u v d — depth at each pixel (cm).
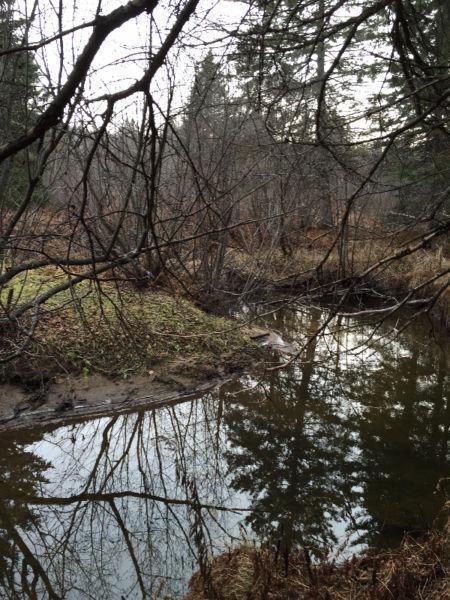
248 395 722
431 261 1080
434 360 908
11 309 607
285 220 892
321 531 416
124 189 690
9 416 592
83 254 646
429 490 483
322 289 324
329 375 818
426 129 304
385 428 632
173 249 333
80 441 580
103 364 692
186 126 779
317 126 264
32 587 369
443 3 339
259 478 513
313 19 238
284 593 321
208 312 912
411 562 336
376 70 361
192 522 438
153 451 576
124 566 387
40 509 469
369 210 852
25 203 407
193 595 335
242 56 287
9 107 423
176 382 714
